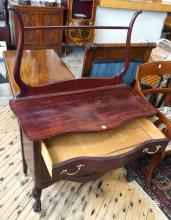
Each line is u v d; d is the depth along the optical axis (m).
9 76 1.35
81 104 1.12
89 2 3.31
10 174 1.54
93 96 1.18
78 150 1.05
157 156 1.36
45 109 1.04
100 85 1.25
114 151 1.08
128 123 1.26
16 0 3.00
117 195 1.49
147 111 1.15
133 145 1.12
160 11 3.87
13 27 3.12
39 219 1.31
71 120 1.01
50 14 3.07
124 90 1.27
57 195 1.45
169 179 1.65
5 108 2.15
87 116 1.05
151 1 3.84
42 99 1.08
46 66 1.55
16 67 0.96
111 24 3.75
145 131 1.22
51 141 1.07
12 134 1.87
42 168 1.12
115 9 3.59
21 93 1.06
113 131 1.19
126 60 1.24
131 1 3.60
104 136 1.15
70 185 1.52
